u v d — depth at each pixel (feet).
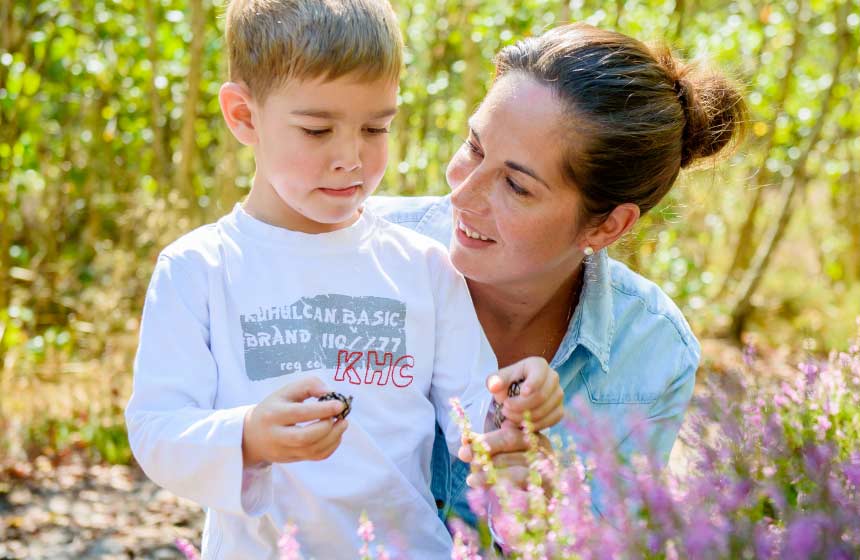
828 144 25.13
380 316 5.36
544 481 4.68
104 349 17.66
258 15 5.17
